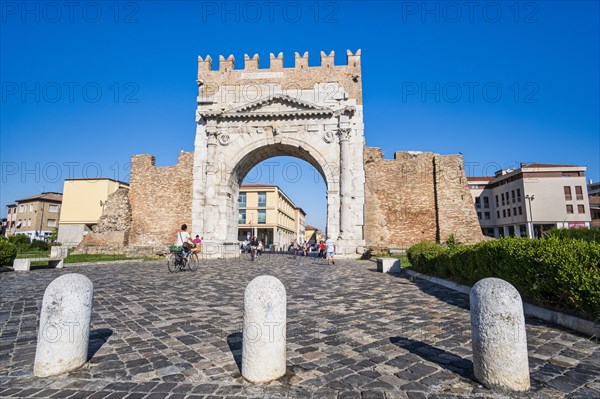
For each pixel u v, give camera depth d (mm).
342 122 24844
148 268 16297
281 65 26719
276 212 62844
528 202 54000
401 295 8422
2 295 8734
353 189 24438
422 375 3752
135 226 29328
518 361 3389
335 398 3268
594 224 59844
